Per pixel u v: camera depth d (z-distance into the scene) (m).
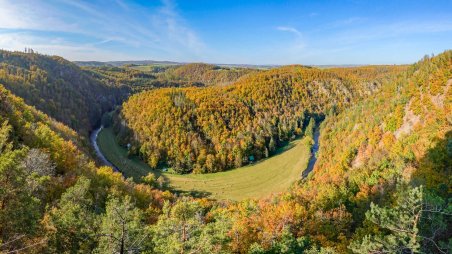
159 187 128.88
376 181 72.31
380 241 24.83
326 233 53.06
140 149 160.38
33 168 43.72
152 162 153.12
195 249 21.16
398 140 98.00
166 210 24.02
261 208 74.12
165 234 22.53
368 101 161.38
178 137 161.38
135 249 22.64
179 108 175.00
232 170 151.25
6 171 19.55
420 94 112.50
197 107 184.88
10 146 26.25
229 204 100.06
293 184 120.75
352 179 81.94
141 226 26.28
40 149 60.59
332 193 71.00
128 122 185.38
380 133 114.62
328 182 88.44
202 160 153.62
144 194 74.50
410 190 24.53
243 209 75.56
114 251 22.09
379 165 85.19
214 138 165.00
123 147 174.75
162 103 180.75
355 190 75.25
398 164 75.12
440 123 87.44
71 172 60.62
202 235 22.41
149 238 24.64
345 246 46.72
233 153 155.88
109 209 24.86
